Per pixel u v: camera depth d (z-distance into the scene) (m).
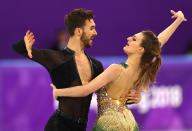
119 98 8.21
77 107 7.98
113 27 19.62
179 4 20.14
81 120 8.09
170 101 14.79
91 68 8.20
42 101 13.89
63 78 7.82
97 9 19.45
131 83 8.30
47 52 7.76
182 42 20.20
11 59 18.89
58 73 7.80
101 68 8.54
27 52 7.52
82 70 8.01
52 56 7.77
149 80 8.52
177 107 14.82
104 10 19.52
